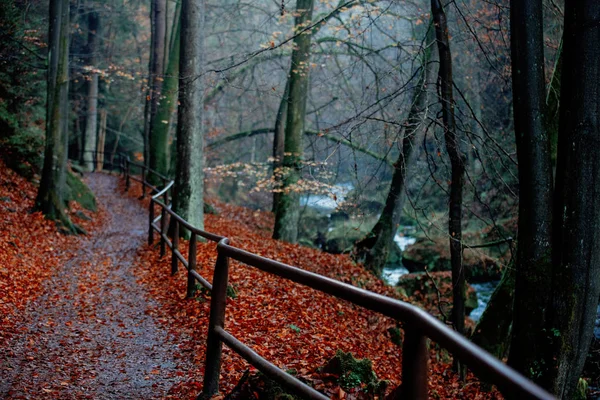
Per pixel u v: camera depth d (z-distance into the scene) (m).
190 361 5.51
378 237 15.12
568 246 5.59
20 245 10.87
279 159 23.09
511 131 17.30
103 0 27.86
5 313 6.87
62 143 14.03
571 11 5.43
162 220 11.17
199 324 6.57
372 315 10.16
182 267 9.88
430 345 10.22
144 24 36.19
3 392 4.57
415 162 11.97
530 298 6.19
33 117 19.19
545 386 5.80
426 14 13.08
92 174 27.06
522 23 6.02
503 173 14.81
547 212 6.12
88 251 12.39
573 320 5.65
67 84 14.11
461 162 8.68
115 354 5.79
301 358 5.65
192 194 13.38
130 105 33.66
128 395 4.68
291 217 16.92
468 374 9.42
